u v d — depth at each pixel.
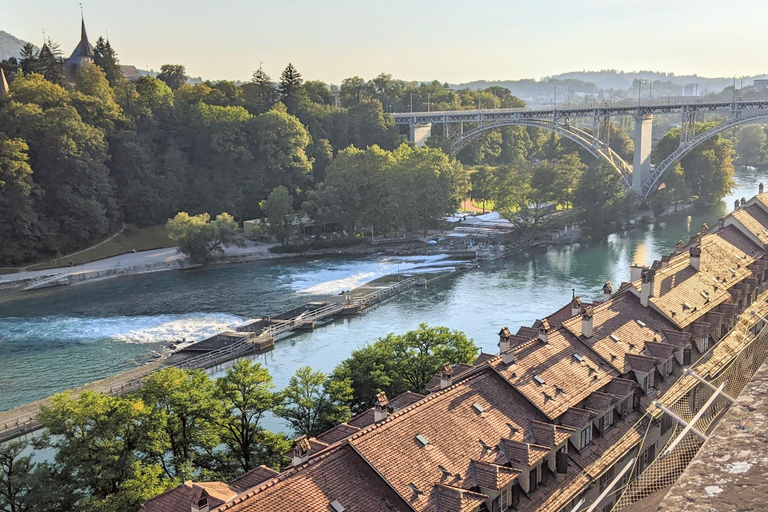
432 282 188.62
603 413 57.91
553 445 51.88
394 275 197.75
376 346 95.75
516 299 168.25
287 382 121.62
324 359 133.50
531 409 55.62
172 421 77.25
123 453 72.75
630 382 61.28
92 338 150.88
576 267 198.88
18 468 71.31
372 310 164.75
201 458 78.88
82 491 72.62
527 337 70.06
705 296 81.00
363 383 90.62
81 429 76.25
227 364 133.50
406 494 44.41
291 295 180.75
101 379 127.75
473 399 54.38
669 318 73.81
